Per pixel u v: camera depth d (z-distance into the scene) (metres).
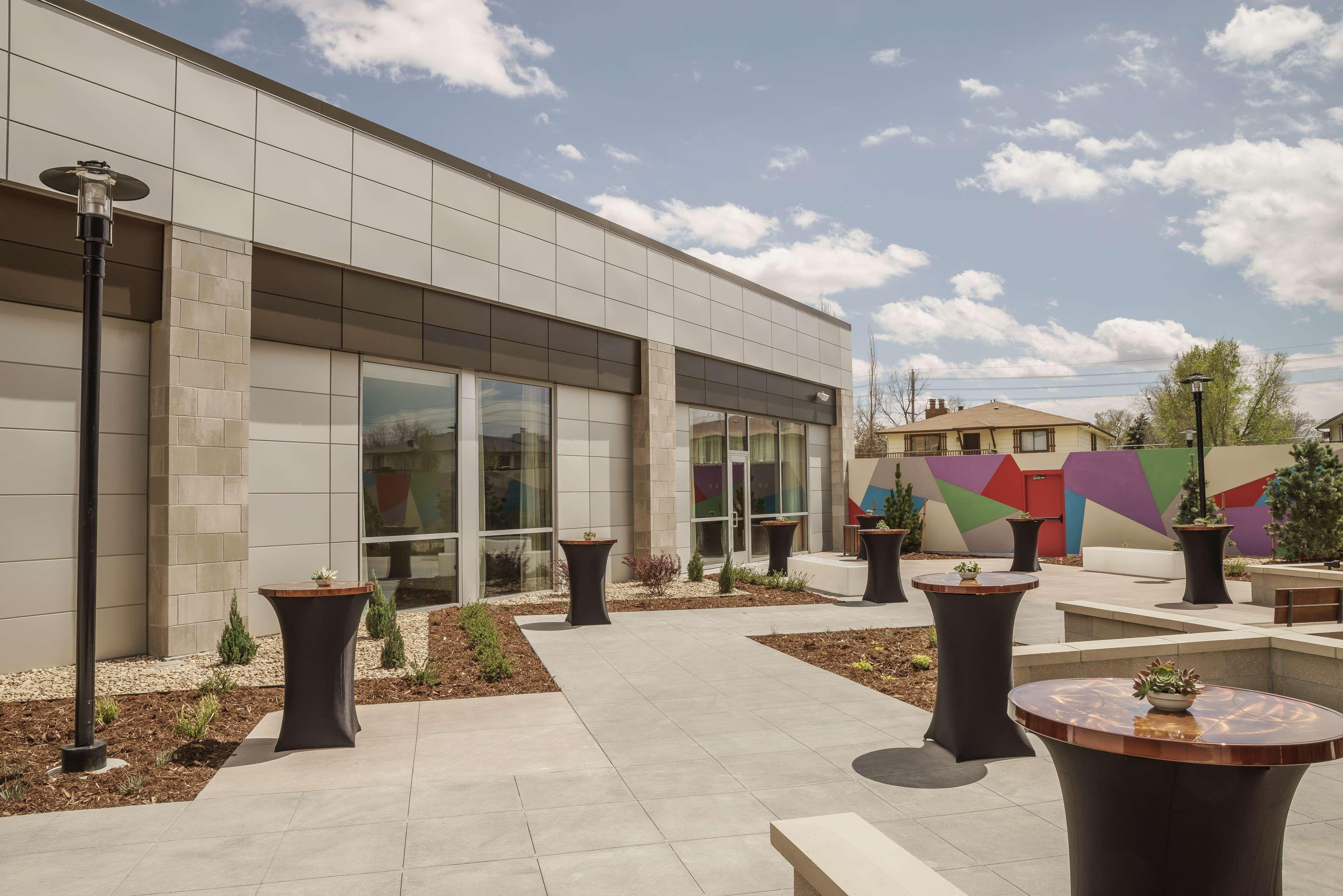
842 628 11.56
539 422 15.76
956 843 4.44
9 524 8.82
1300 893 3.93
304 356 11.68
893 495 25.48
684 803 5.09
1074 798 2.99
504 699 7.89
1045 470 24.45
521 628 11.84
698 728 6.81
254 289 10.86
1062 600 14.39
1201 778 2.61
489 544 14.55
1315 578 12.51
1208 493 22.36
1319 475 16.52
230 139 10.40
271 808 5.09
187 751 6.29
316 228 11.42
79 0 9.02
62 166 8.82
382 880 4.09
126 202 9.34
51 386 9.19
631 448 17.92
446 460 13.83
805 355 24.83
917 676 8.62
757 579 16.78
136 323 9.88
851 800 5.10
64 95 8.88
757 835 4.59
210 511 9.96
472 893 3.94
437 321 13.42
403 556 12.99
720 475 20.98
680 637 11.09
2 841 4.63
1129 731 2.71
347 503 12.17
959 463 25.55
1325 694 6.47
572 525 16.28
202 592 9.85
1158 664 3.08
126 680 8.59
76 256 9.20
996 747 5.86
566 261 15.82
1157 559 18.00
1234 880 2.68
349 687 6.54
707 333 20.00
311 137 11.41
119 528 9.67
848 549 24.83
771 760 5.93
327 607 6.34
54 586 9.13
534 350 15.27
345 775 5.72
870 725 6.82
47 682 8.46
